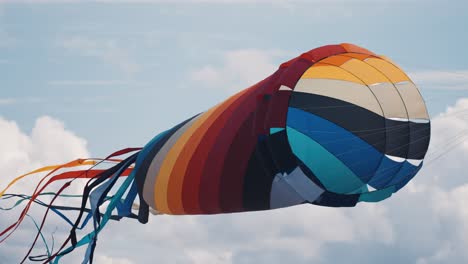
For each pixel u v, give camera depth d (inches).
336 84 3826.3
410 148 3791.8
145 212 4264.3
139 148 4328.3
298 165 3612.2
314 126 3794.3
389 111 3757.4
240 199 3789.4
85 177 4416.8
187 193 3922.2
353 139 3774.6
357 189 3804.1
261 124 3582.7
